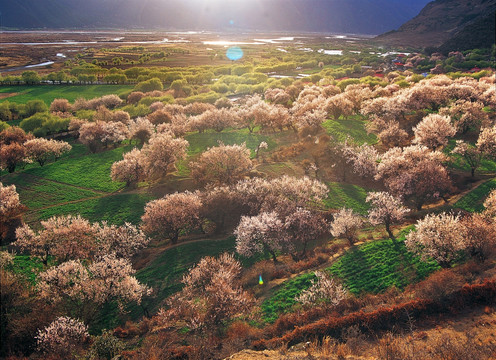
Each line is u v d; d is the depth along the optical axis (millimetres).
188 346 35219
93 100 154500
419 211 59938
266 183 65125
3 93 183000
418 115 98750
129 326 42281
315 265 48656
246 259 54562
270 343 33969
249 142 100812
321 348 30859
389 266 45750
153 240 61438
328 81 175375
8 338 36938
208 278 45625
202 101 156125
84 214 68812
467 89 95188
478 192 60531
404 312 34031
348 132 95438
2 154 87688
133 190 77625
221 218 61688
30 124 121938
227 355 32781
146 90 181125
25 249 57312
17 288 41812
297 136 102375
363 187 71812
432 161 65938
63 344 35094
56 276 45062
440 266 43562
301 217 54969
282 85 178500
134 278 46406
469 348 26016
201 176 76312
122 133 106562
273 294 43500
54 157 100625
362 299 40125
